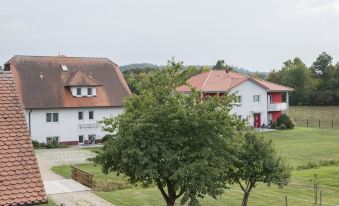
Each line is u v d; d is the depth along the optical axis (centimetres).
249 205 2386
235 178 2078
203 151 1600
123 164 1689
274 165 2039
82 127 5100
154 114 1634
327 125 6956
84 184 2908
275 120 6625
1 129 1065
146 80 1842
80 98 5138
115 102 5297
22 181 999
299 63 11444
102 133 5216
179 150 1622
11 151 1035
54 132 4972
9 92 1147
